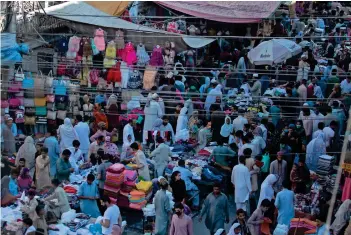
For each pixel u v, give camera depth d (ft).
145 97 64.80
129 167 50.96
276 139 54.03
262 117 58.80
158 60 71.61
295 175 49.14
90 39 70.18
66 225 44.73
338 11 99.04
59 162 50.08
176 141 58.95
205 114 61.77
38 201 44.93
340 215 41.04
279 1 80.23
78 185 49.90
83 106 62.39
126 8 76.48
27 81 58.44
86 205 46.85
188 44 72.95
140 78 69.97
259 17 77.36
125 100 64.59
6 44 56.24
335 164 55.21
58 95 60.29
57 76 65.41
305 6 103.65
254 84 66.39
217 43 78.07
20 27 64.75
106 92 66.85
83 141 56.65
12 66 57.11
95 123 60.95
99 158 51.83
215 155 53.11
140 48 71.72
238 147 53.72
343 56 77.61
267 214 43.27
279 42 69.36
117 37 71.20
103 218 43.83
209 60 74.95
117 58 71.15
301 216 44.93
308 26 89.92
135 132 63.10
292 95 63.93
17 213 43.65
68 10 71.67
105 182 48.39
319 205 44.45
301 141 54.70
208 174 51.78
